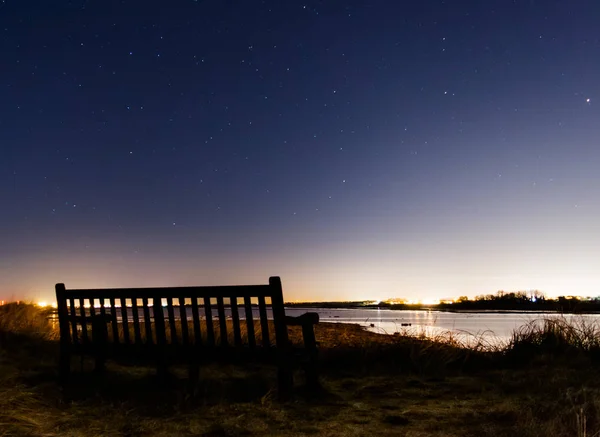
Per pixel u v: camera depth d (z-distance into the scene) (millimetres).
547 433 3893
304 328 5699
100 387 5910
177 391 5582
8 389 5234
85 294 6652
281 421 4574
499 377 6617
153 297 6137
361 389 6016
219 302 5754
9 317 10805
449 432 4230
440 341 8672
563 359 7465
